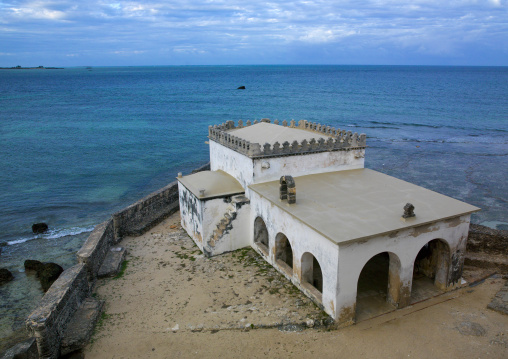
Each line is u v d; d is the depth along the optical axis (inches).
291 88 7568.9
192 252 1069.1
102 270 942.4
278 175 1035.9
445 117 3909.9
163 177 2090.3
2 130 3282.5
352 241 692.1
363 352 672.4
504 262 942.4
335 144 1082.1
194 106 4827.8
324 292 755.4
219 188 1061.1
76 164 2311.8
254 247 1059.3
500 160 2305.6
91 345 704.4
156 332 733.3
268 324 738.8
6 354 629.3
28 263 1119.0
